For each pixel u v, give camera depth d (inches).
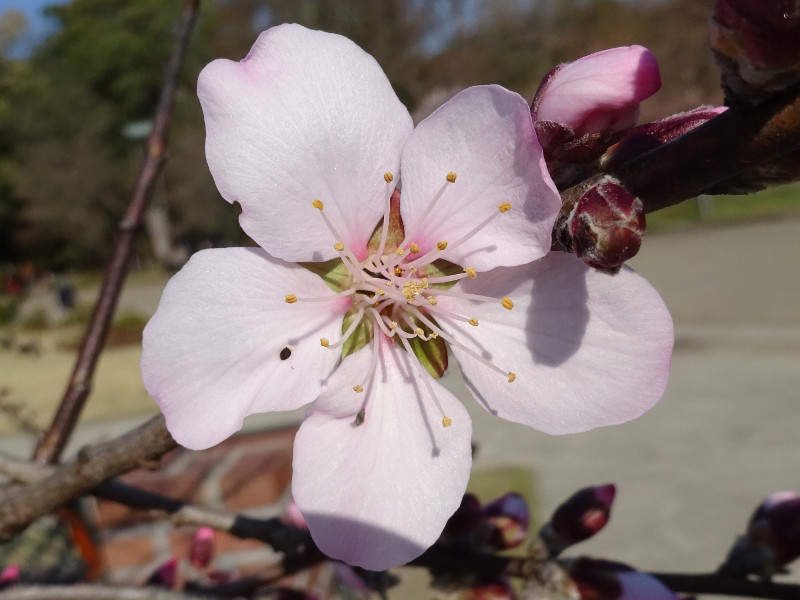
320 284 2.2
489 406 2.1
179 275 2.0
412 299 2.2
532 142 1.9
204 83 2.0
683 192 1.8
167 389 1.9
